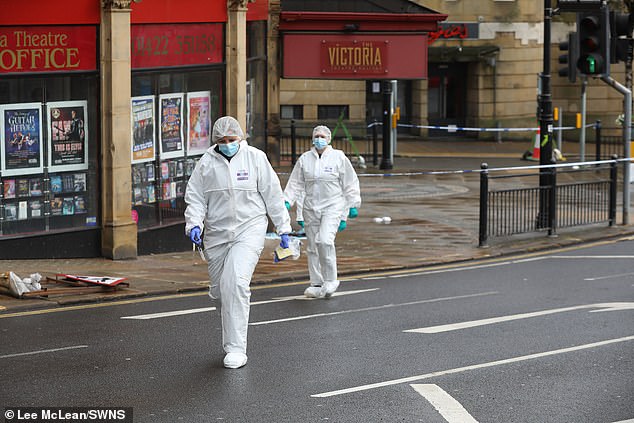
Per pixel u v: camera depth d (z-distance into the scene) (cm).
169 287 2647
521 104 7831
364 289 2712
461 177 5625
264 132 3912
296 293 2652
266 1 3769
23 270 2828
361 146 7088
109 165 3080
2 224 2928
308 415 1542
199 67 3362
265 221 1938
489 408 1585
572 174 5903
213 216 1900
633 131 5931
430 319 2292
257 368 1828
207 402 1608
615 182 4034
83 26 3000
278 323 2234
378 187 5156
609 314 2361
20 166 2936
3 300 2431
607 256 3372
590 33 3634
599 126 6278
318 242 2547
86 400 1614
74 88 3027
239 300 1842
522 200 3775
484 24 7669
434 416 1541
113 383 1716
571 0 3634
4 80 2873
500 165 6238
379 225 3969
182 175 3375
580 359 1909
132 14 3100
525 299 2564
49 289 2494
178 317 2286
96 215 3116
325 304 2480
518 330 2173
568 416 1547
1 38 2844
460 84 7875
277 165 5678
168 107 3297
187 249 3400
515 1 7719
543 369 1830
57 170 3016
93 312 2342
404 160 6462
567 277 2930
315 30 4303
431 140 7694
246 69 3675
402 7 4331
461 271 3052
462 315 2342
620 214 4388
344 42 4312
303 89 7375
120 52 3044
